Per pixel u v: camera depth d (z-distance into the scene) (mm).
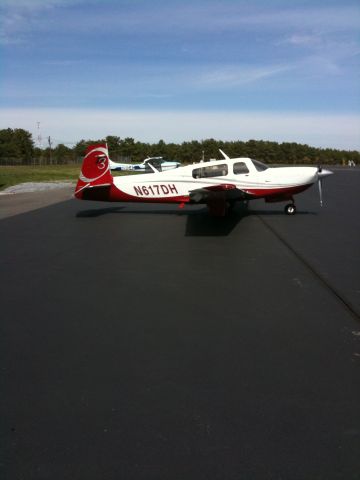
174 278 6199
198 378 3297
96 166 13250
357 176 38062
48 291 5641
